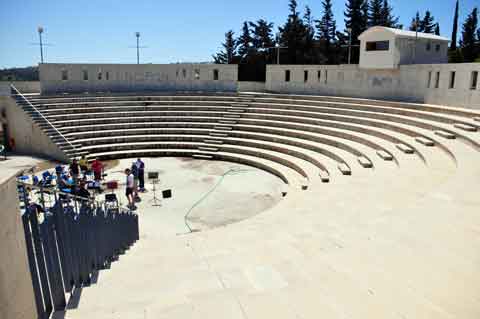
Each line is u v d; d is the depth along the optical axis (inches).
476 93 799.7
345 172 636.1
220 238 379.6
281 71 1310.3
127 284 242.1
